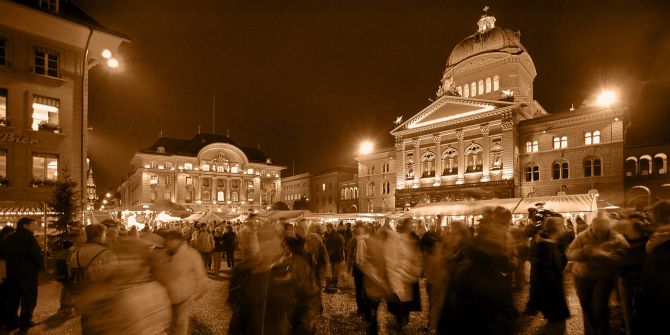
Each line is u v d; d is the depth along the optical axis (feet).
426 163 211.82
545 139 179.52
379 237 28.53
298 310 24.90
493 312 14.94
